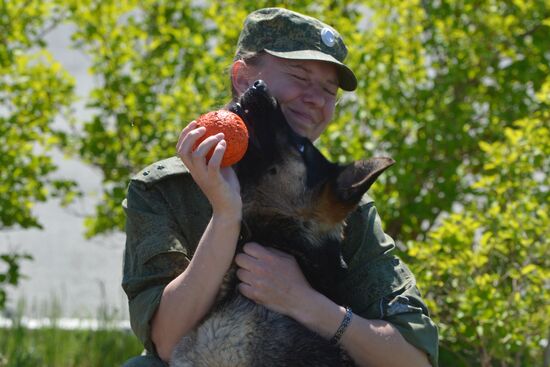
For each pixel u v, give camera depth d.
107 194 8.47
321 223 4.42
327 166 4.46
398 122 8.02
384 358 4.28
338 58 4.82
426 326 4.41
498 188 6.95
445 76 8.27
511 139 7.05
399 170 7.78
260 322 4.18
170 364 4.18
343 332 4.24
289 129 4.45
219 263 4.06
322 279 4.44
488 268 6.74
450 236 6.62
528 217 6.61
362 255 4.62
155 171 4.57
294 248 4.41
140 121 8.21
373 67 7.96
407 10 8.33
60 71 8.84
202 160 3.93
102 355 8.84
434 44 8.44
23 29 8.73
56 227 15.48
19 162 8.47
